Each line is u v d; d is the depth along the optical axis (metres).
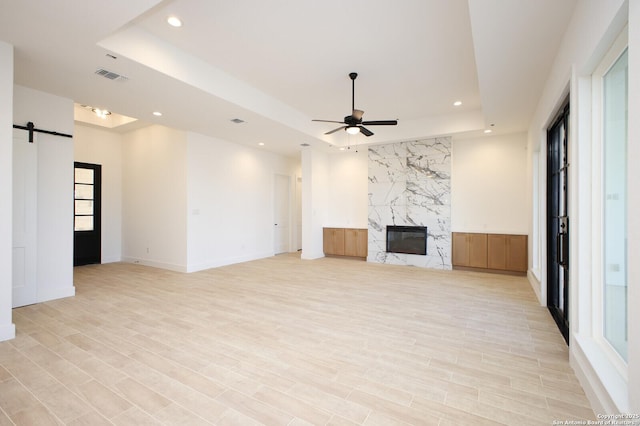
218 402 2.01
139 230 7.01
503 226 6.39
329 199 8.53
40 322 3.44
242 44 3.67
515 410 1.94
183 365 2.49
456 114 6.15
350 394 2.11
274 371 2.40
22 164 3.96
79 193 6.77
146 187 6.86
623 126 2.00
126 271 6.23
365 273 6.15
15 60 3.30
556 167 3.82
